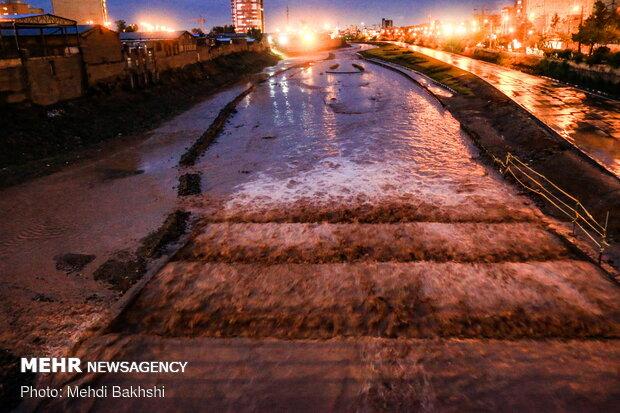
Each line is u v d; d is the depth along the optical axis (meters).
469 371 8.16
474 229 13.79
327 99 39.53
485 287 10.64
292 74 60.56
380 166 20.36
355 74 59.19
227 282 11.22
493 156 20.72
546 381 7.88
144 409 7.66
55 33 30.72
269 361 8.56
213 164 21.38
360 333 9.23
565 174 17.06
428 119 30.45
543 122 22.81
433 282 10.93
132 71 34.59
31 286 11.38
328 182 18.45
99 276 11.80
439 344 8.84
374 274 11.36
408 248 12.69
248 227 14.42
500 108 28.16
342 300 10.32
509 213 14.99
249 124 30.11
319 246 12.97
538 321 9.37
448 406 7.48
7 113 22.69
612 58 30.31
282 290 10.79
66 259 12.62
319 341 9.03
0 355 8.99
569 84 34.75
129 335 9.43
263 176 19.48
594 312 9.56
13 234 14.20
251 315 9.88
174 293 10.83
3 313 10.31
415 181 18.30
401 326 9.38
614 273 11.12
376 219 14.72
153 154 23.00
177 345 9.09
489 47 65.94
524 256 12.14
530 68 43.81
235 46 69.31
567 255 12.14
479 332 9.13
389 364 8.38
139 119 30.19
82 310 10.42
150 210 16.03
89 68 29.31
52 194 17.56
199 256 12.67
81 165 21.17
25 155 21.31
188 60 47.69
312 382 8.05
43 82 25.28
